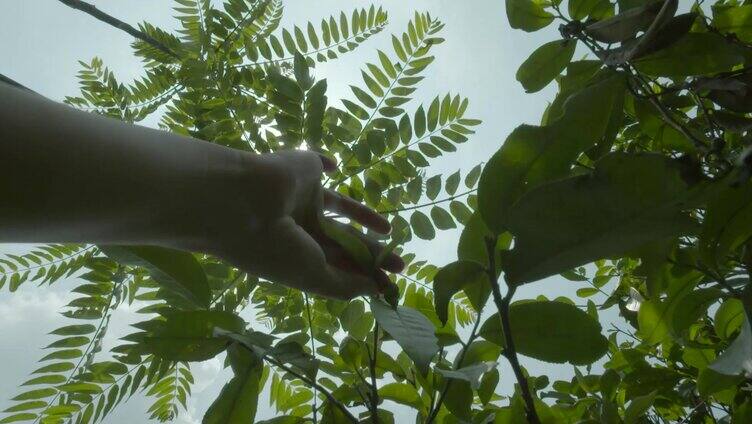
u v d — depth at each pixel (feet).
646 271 1.06
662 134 1.18
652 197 0.73
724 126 0.97
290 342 1.04
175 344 1.03
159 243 0.94
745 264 1.02
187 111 1.71
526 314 0.94
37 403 1.40
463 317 1.70
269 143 1.61
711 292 1.06
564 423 1.16
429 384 1.11
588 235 0.76
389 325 0.91
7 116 0.67
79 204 0.74
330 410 1.13
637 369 1.41
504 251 0.79
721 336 1.10
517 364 0.78
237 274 1.53
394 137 1.67
